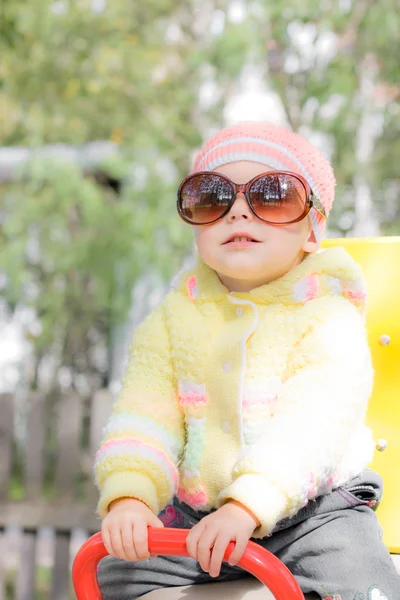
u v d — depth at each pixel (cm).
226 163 151
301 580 136
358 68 505
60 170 518
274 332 146
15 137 610
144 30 568
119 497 134
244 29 495
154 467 139
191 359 149
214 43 506
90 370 631
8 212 584
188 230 504
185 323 153
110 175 566
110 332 619
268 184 145
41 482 364
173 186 513
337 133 495
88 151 556
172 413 150
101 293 547
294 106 517
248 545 119
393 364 177
